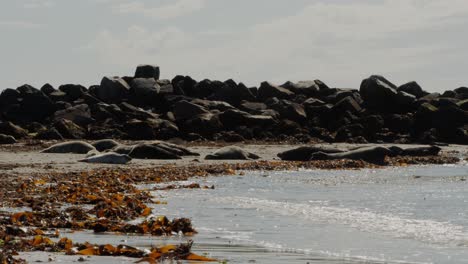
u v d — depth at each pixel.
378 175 36.66
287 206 22.09
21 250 13.18
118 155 41.28
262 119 64.50
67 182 27.86
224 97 76.81
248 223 18.12
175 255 12.72
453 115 63.91
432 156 48.56
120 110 66.19
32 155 44.81
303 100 76.00
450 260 13.01
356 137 60.94
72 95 77.31
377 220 18.64
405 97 71.00
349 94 74.81
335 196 25.62
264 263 12.59
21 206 20.94
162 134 61.09
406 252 13.79
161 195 25.84
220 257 13.17
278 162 43.88
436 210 20.91
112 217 18.61
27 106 71.69
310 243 14.88
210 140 61.59
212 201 23.62
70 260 12.18
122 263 11.98
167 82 79.69
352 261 12.88
